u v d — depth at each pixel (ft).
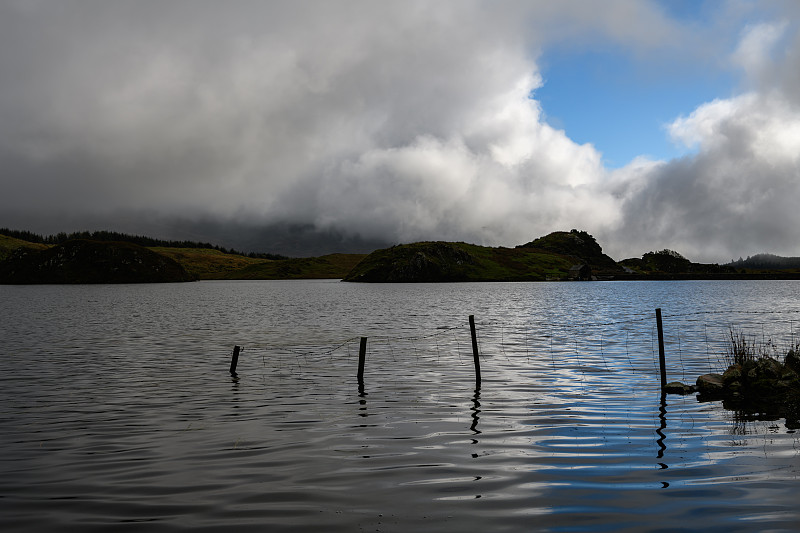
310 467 46.37
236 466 46.85
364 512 36.88
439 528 34.32
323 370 99.09
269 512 37.04
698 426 59.11
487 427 59.26
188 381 88.89
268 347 132.67
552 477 43.39
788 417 62.90
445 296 448.24
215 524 35.19
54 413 67.36
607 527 34.30
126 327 186.39
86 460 48.85
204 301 379.96
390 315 243.40
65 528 34.83
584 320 202.08
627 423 60.64
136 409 69.41
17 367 102.68
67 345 136.36
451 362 106.73
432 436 55.83
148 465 47.32
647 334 149.48
